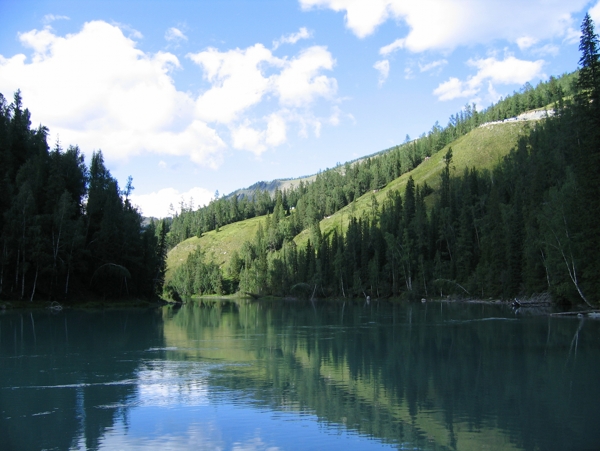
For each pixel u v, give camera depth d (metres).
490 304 101.06
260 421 19.81
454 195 164.75
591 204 65.94
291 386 25.59
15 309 79.62
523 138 162.62
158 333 50.44
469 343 40.66
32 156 104.69
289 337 46.66
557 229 72.69
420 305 107.38
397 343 41.34
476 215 139.75
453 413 20.77
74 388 25.28
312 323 62.94
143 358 34.28
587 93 68.56
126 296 109.50
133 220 114.75
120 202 117.50
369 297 145.00
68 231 90.31
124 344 41.62
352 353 36.19
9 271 84.50
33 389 25.05
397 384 26.05
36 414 20.81
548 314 68.75
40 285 87.75
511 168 141.75
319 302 149.12
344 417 20.22
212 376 28.08
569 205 70.81
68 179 107.44
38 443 17.39
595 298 66.81
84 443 17.42
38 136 111.19
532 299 87.88
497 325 54.66
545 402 22.33
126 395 23.88
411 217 170.75
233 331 52.81
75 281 98.94
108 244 103.12
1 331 50.41
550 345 39.03
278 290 195.00
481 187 163.62
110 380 27.14
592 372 28.69
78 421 19.88
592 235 66.44
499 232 107.06
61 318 67.38
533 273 90.00
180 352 37.06
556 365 30.81
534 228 91.44
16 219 82.81
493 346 38.81
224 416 20.44
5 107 109.00
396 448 16.77
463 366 30.69
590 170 66.38
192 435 18.17
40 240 84.06
